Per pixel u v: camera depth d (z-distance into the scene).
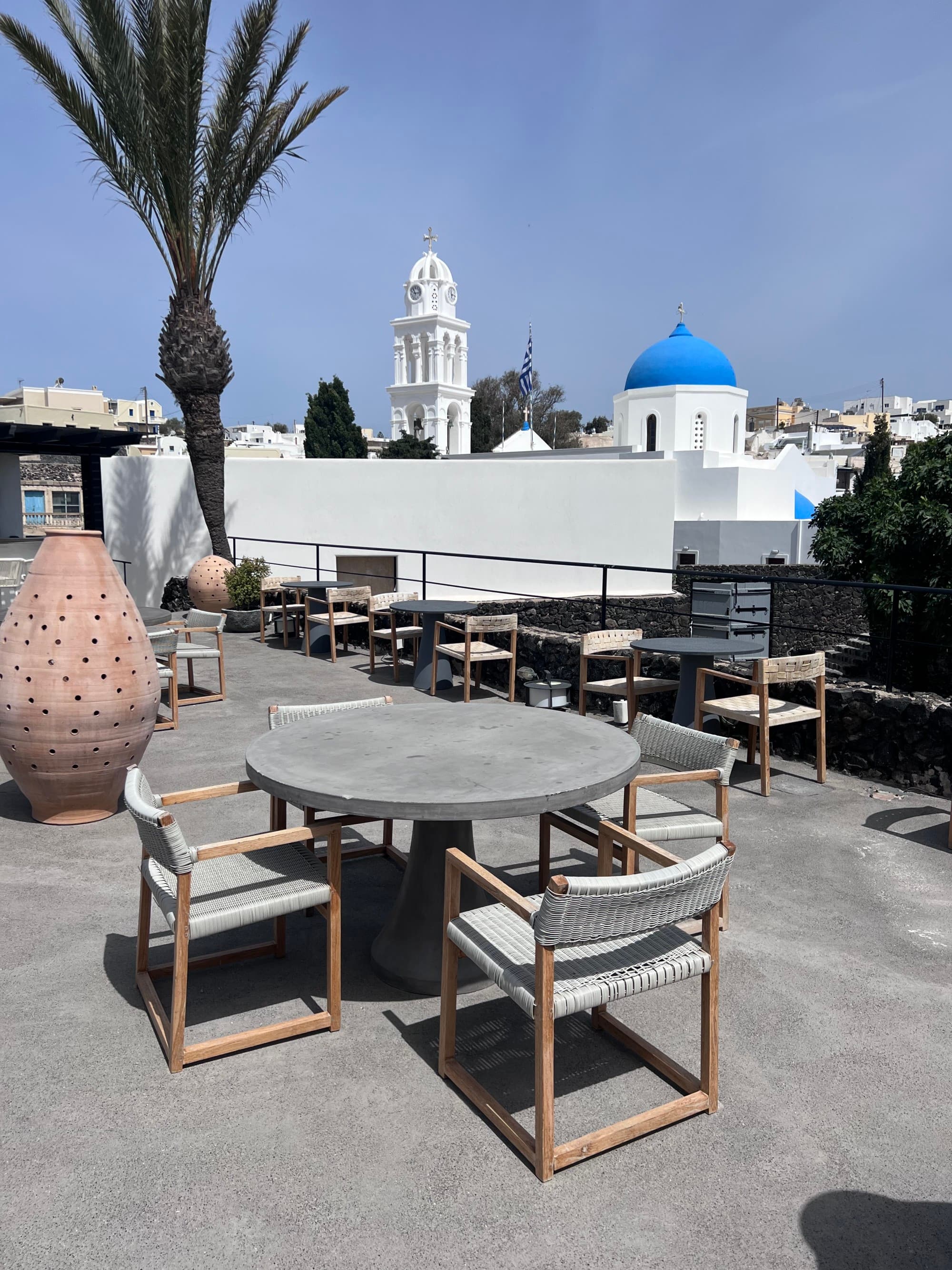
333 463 16.62
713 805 4.76
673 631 20.50
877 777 5.20
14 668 4.21
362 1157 2.13
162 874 2.73
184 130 11.56
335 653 9.74
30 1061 2.51
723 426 47.25
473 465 18.34
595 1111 2.30
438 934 2.98
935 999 2.86
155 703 4.59
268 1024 2.72
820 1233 1.90
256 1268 1.80
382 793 2.56
